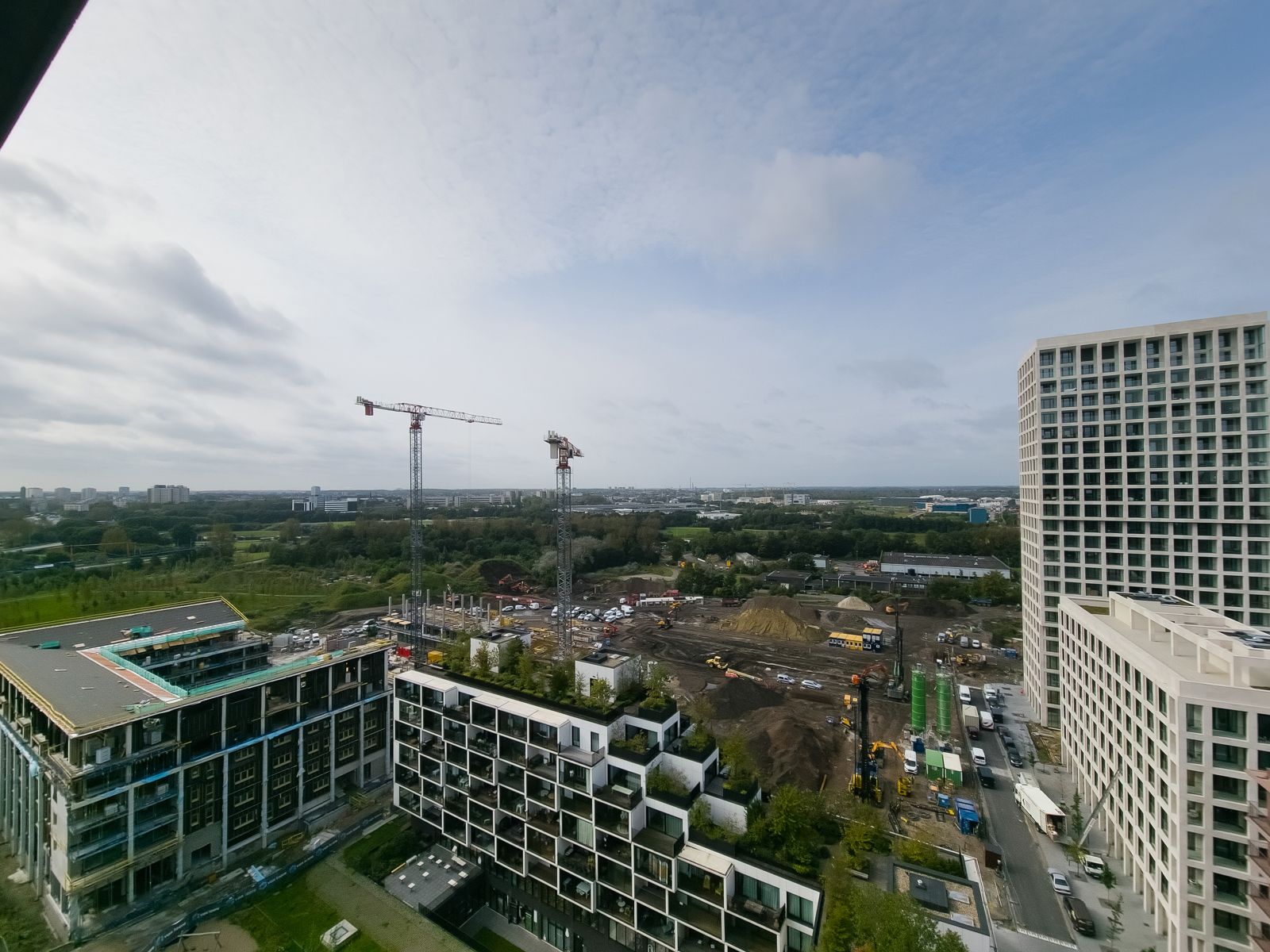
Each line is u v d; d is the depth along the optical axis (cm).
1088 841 7231
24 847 7169
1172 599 7650
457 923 6331
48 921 6328
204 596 17388
